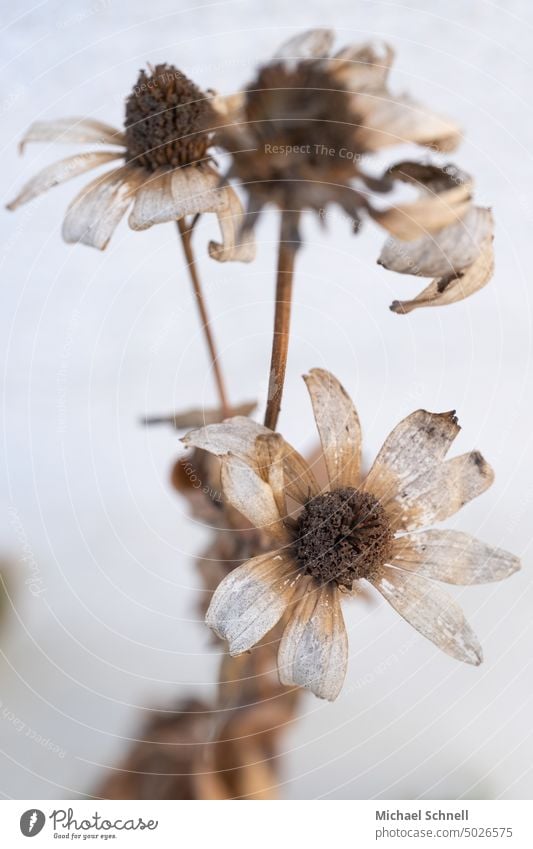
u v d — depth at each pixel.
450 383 0.37
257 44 0.38
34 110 0.37
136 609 0.36
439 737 0.37
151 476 0.37
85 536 0.37
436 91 0.37
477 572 0.29
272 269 0.35
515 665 0.37
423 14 0.39
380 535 0.29
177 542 0.37
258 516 0.29
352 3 0.39
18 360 0.37
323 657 0.29
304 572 0.29
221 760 0.34
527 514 0.37
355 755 0.36
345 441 0.30
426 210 0.28
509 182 0.37
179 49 0.38
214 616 0.29
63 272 0.37
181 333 0.36
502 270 0.37
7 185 0.37
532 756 0.37
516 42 0.39
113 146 0.32
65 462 0.37
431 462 0.30
